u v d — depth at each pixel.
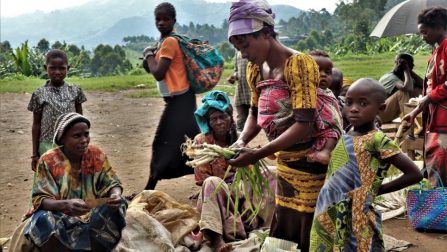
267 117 3.59
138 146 9.39
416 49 33.00
